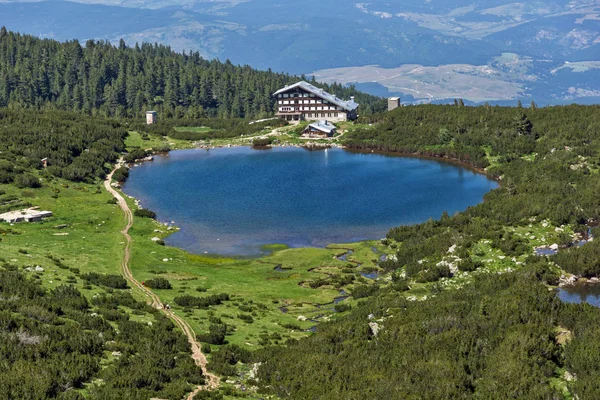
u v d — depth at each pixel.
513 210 145.88
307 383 72.94
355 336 86.50
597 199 146.12
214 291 110.88
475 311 87.44
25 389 63.50
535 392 68.75
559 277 108.44
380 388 70.00
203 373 76.81
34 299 86.81
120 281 107.38
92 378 70.19
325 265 125.69
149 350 78.81
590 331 78.56
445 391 69.25
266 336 90.69
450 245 124.19
